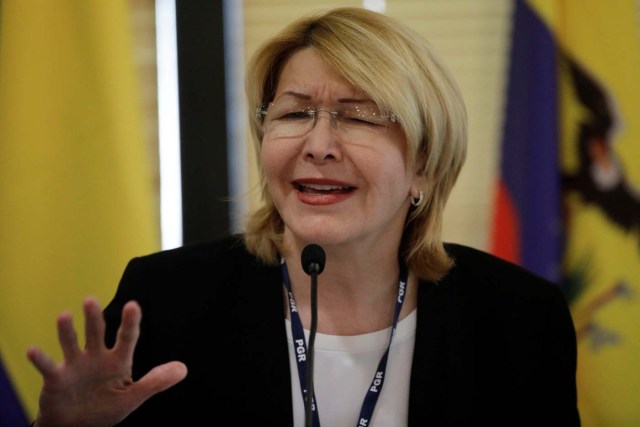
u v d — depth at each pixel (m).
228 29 4.64
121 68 3.90
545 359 2.78
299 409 2.50
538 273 4.12
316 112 2.44
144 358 2.63
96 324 1.94
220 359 2.59
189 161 4.63
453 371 2.61
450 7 4.59
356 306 2.64
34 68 3.81
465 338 2.71
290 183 2.52
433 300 2.73
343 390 2.53
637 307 4.17
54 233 3.82
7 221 3.78
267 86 2.67
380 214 2.48
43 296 3.81
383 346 2.62
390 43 2.44
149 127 4.54
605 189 4.21
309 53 2.49
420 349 2.60
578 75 4.22
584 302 4.23
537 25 4.13
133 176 3.91
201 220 4.65
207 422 2.54
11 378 3.76
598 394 4.20
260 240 2.79
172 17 4.60
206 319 2.65
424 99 2.48
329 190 2.49
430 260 2.80
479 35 4.59
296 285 2.69
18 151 3.78
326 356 2.57
